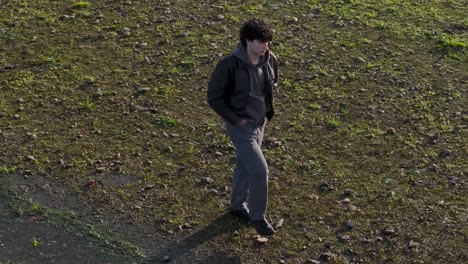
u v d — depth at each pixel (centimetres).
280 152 754
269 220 656
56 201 686
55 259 618
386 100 851
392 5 1095
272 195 689
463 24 1033
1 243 635
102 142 770
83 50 955
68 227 653
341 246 626
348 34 1005
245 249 623
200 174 720
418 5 1101
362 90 870
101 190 697
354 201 682
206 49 961
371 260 612
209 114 820
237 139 593
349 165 735
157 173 721
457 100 851
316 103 845
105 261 615
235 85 575
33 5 1078
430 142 771
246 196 644
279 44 971
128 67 918
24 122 803
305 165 731
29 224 657
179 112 824
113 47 965
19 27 1010
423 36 999
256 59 572
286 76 900
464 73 912
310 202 680
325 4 1094
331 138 780
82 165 732
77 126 798
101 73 903
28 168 729
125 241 636
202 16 1052
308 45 974
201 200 682
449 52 959
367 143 771
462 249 621
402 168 730
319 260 612
